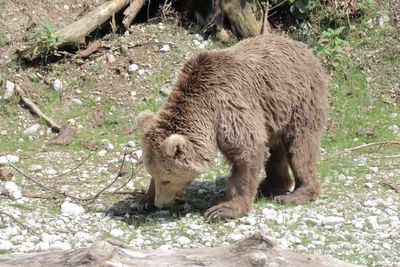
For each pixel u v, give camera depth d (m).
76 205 8.99
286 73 9.00
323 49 13.18
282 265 5.08
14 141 11.58
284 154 9.58
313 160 9.34
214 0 13.54
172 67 12.95
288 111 9.03
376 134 11.94
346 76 13.17
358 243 7.93
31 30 13.19
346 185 9.98
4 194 9.45
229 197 8.74
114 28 13.39
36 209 9.00
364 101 12.79
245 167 8.68
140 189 9.78
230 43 13.51
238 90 8.61
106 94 12.52
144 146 8.58
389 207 9.05
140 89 12.60
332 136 11.94
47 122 11.92
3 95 12.23
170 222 8.60
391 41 13.81
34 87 12.48
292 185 9.88
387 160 11.02
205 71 8.70
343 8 14.10
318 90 9.30
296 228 8.33
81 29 12.93
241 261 5.11
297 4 13.72
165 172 8.48
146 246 7.83
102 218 8.73
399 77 13.30
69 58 12.93
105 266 5.09
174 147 8.18
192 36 13.55
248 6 13.52
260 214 8.82
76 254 5.25
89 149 11.34
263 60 8.92
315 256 5.16
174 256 5.24
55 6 13.66
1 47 12.91
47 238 7.97
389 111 12.66
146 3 13.88
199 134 8.52
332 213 8.89
